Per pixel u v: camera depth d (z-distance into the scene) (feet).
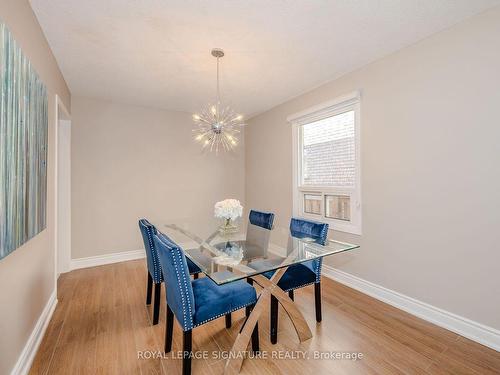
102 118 11.92
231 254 6.59
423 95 7.09
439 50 6.75
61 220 10.78
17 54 4.51
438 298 6.84
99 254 11.85
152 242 6.87
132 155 12.60
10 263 4.55
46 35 6.77
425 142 7.06
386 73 8.00
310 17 6.18
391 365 5.38
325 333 6.50
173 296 5.10
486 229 5.98
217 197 15.01
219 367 5.37
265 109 13.65
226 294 5.44
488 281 5.96
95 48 7.49
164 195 13.41
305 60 8.28
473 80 6.14
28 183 5.10
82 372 5.18
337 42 7.26
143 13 6.00
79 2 5.61
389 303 7.96
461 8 5.89
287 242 7.40
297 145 11.72
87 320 7.09
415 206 7.31
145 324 6.93
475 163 6.13
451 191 6.55
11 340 4.63
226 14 6.06
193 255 6.53
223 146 15.19
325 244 7.01
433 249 6.93
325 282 9.67
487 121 5.93
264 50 7.66
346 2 5.67
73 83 10.02
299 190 11.75
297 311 6.20
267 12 5.99
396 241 7.79
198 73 9.20
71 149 11.23
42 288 6.53
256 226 9.60
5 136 4.04
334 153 10.11
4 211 4.02
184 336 4.82
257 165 14.69
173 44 7.32
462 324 6.36
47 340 6.19
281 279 6.43
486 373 5.14
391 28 6.62
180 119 13.80
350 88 9.14
